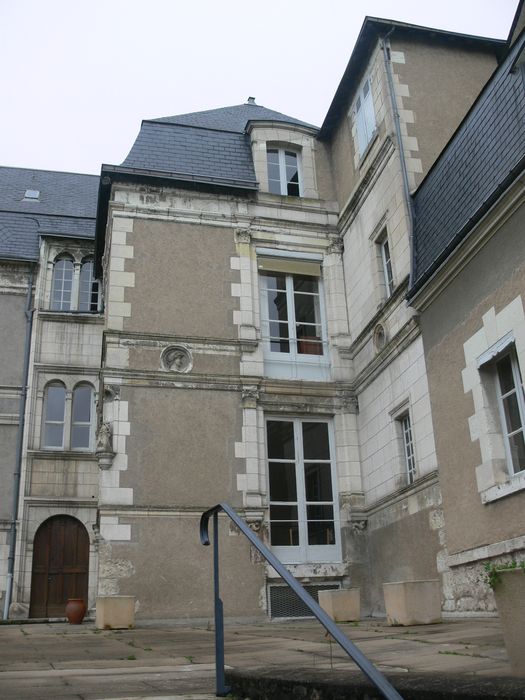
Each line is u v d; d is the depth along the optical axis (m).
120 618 12.58
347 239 16.89
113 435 14.25
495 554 10.13
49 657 7.93
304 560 14.64
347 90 17.03
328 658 6.36
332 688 3.86
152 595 13.41
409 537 12.95
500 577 4.14
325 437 15.75
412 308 13.11
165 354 15.15
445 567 11.58
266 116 20.30
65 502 20.03
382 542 14.09
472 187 11.43
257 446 14.96
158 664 6.99
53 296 22.48
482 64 15.71
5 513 19.70
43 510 19.88
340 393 15.85
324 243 17.14
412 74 15.07
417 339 12.89
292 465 15.37
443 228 12.20
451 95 15.11
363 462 15.26
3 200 25.00
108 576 13.34
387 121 14.75
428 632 8.66
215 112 19.77
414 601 10.09
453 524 11.33
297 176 18.02
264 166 17.50
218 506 5.07
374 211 15.34
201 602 13.60
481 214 10.42
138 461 14.21
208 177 16.61
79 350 21.70
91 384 21.59
